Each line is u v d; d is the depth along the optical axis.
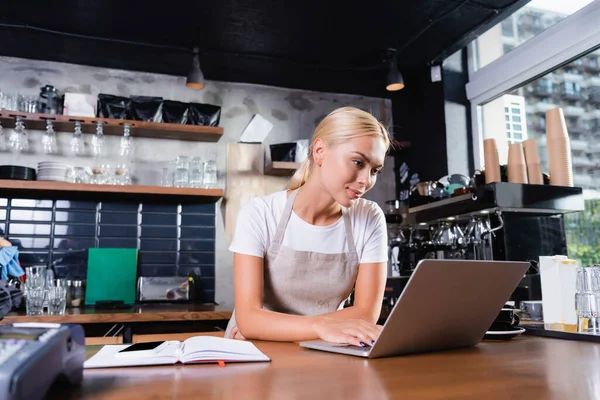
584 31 2.67
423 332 1.00
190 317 2.77
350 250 1.53
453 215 2.77
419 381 0.74
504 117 3.33
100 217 3.44
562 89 2.89
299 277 1.50
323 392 0.66
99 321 2.64
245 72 3.68
